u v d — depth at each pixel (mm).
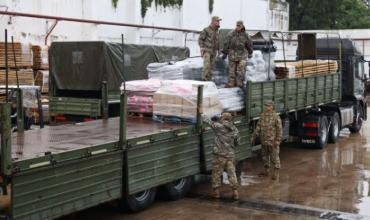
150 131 8828
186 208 9156
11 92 10281
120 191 7941
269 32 13320
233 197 9773
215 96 10156
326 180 11508
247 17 33188
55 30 20172
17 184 6238
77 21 20062
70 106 12969
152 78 11719
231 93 10969
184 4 27125
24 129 9906
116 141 7812
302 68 14305
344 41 17953
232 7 31406
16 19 18453
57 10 20234
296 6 50969
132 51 13898
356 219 8609
